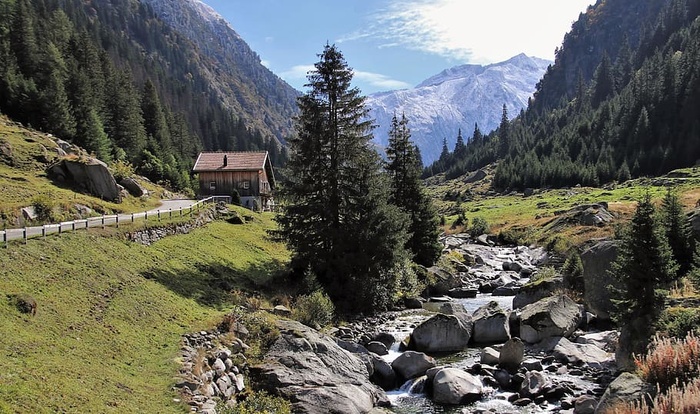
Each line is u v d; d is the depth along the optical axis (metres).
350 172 36.53
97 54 118.69
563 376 22.20
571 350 24.69
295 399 18.33
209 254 34.88
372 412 18.97
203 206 48.75
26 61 87.12
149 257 28.09
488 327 28.69
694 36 170.50
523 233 75.25
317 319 29.22
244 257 38.44
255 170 77.62
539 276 43.03
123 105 100.19
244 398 18.39
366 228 35.75
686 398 10.72
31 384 12.33
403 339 28.45
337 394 18.77
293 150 37.56
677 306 21.00
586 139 160.62
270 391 18.98
